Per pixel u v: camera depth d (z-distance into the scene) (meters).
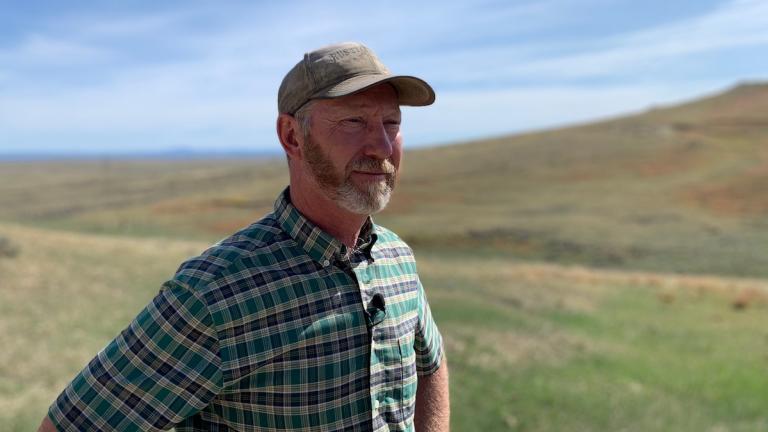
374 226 2.08
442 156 79.94
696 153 63.84
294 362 1.72
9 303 10.70
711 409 8.20
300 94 1.82
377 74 1.84
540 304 14.88
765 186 48.31
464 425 7.07
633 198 48.47
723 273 26.94
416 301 2.13
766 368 10.27
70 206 61.69
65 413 1.66
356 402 1.81
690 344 11.92
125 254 18.11
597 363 9.97
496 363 9.35
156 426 1.65
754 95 103.75
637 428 7.33
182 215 49.56
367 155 1.84
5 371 7.52
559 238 35.84
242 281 1.68
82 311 11.00
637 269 28.55
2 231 19.16
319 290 1.78
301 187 1.90
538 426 7.15
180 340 1.64
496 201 50.91
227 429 1.75
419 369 2.26
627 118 98.06
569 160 66.50
